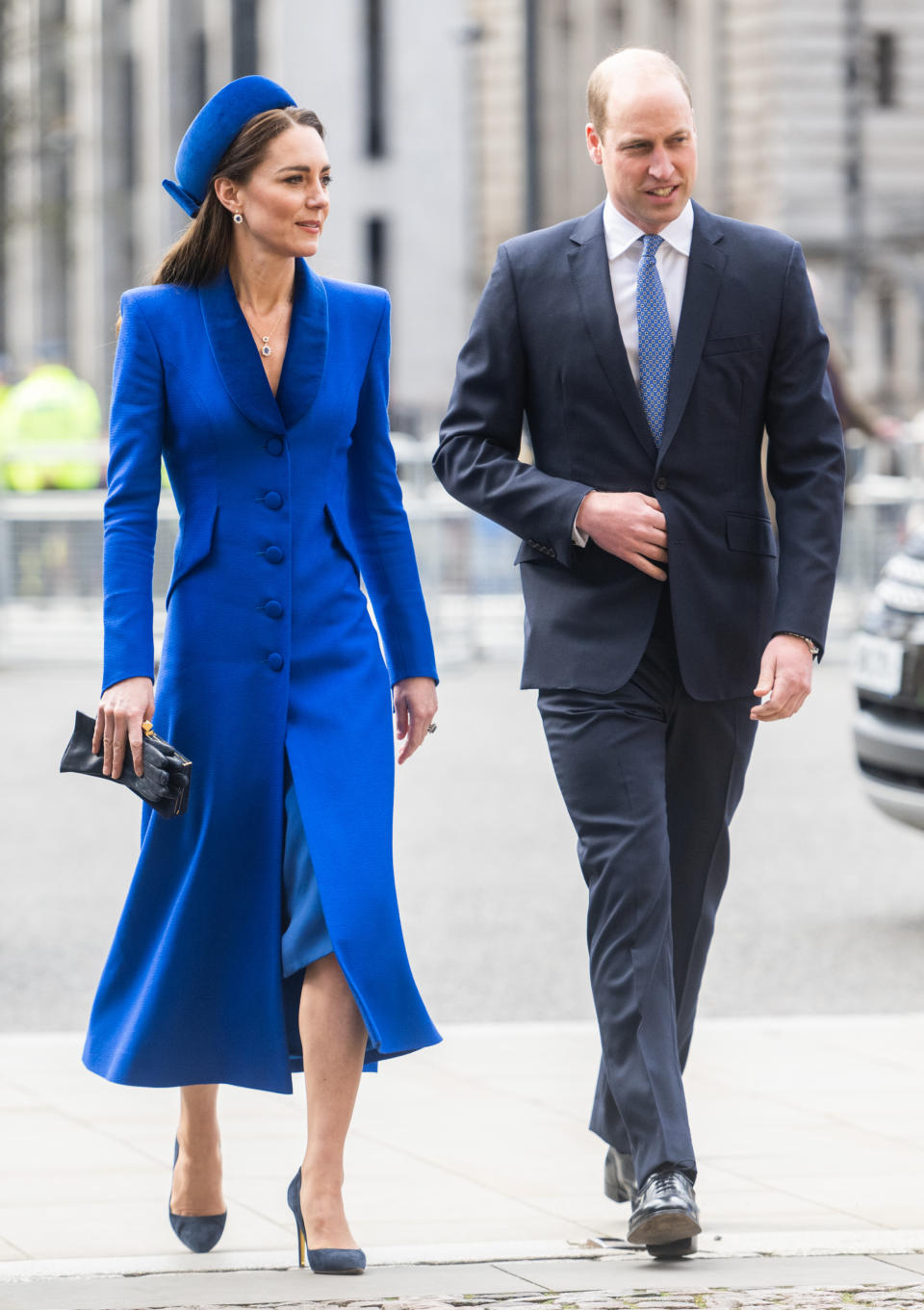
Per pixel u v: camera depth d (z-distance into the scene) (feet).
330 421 35.17
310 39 417.28
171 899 34.78
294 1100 46.93
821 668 143.33
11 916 69.92
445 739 111.55
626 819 35.78
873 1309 31.42
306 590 34.88
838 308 360.48
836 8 357.61
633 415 36.24
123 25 462.19
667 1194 33.91
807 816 89.66
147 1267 34.81
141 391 34.53
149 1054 34.22
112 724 33.71
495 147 400.26
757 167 361.10
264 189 34.06
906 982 60.90
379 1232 37.40
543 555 37.19
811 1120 45.24
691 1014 37.81
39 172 437.58
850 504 137.18
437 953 64.34
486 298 37.37
